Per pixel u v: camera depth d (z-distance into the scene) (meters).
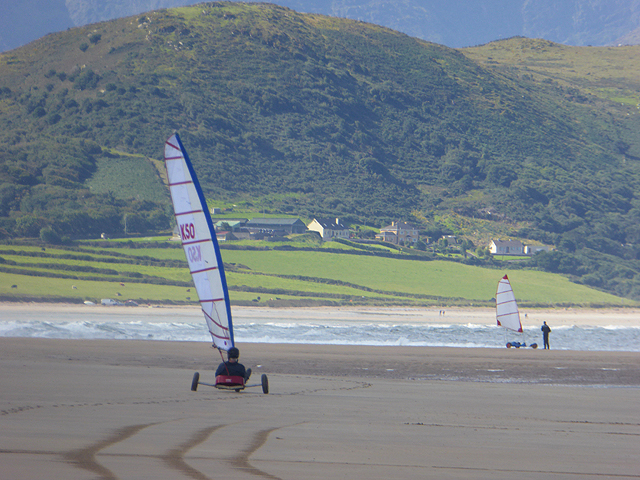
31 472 30.94
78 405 53.28
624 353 153.38
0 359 95.69
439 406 60.72
